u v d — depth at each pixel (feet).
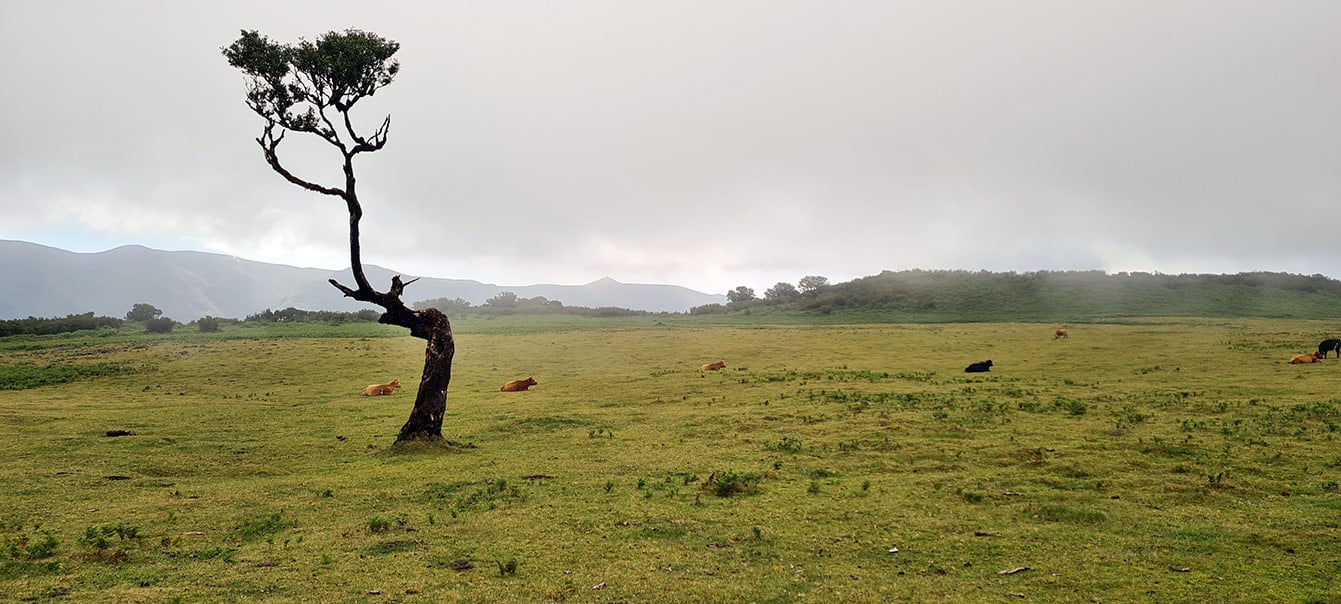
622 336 206.08
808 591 25.46
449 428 71.56
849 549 30.53
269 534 33.78
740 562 28.86
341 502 40.37
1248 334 173.27
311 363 146.20
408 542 31.91
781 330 224.94
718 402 84.07
